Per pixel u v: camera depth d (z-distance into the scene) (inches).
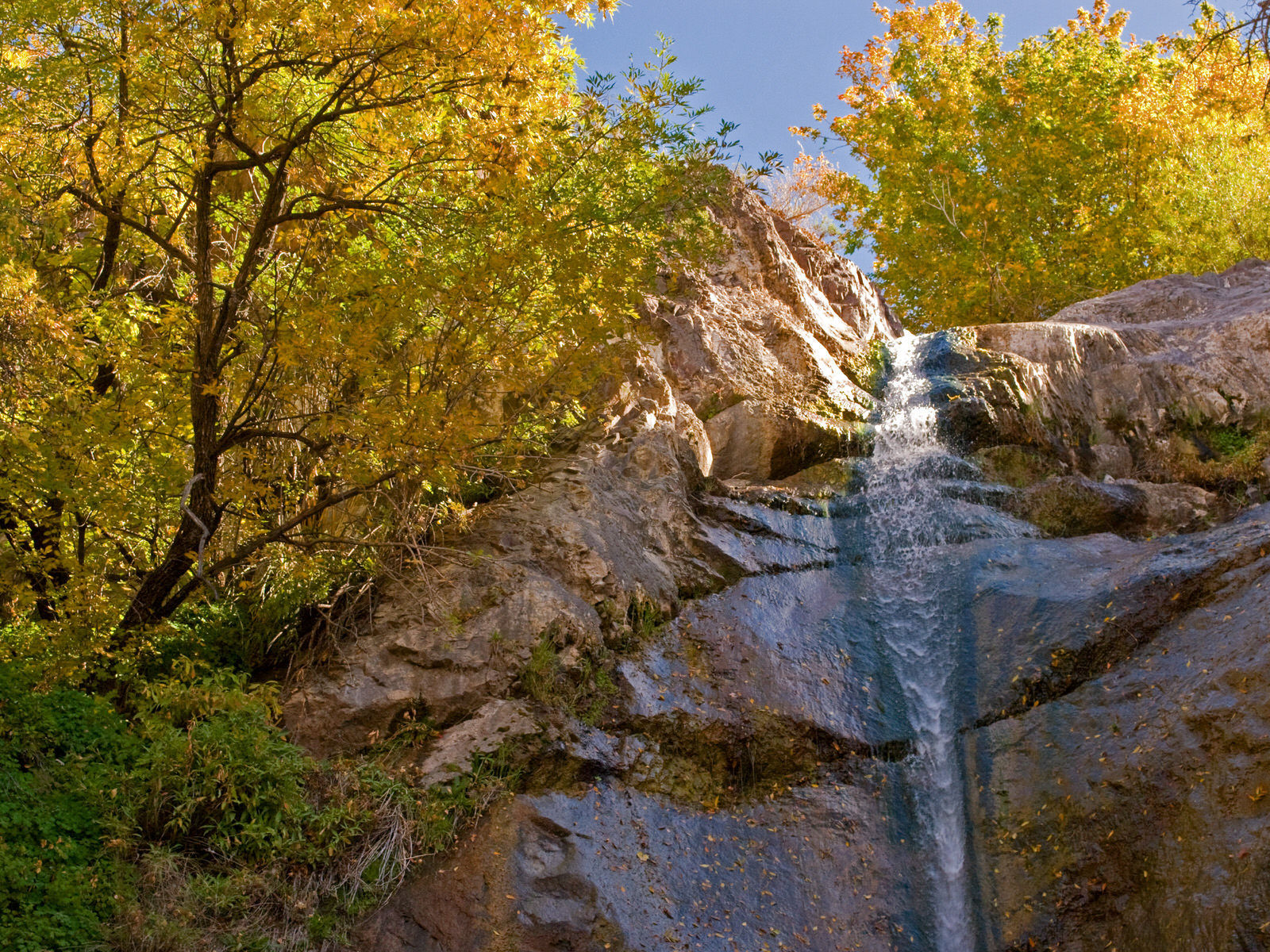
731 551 427.8
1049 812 309.4
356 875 295.1
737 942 297.0
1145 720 310.7
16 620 381.4
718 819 334.0
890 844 327.6
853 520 468.8
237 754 305.0
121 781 296.8
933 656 383.6
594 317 355.3
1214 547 365.4
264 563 396.2
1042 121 919.7
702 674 373.4
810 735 355.3
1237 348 533.6
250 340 352.5
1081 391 547.2
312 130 357.7
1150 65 933.8
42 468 331.9
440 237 360.8
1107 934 274.7
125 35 353.1
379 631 363.3
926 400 525.0
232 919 278.5
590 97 360.8
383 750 333.1
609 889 299.4
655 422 477.7
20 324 331.6
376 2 319.9
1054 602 372.8
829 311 652.7
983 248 914.7
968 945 298.2
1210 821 271.4
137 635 343.0
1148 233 866.1
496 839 305.7
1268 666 291.0
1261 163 781.9
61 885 259.1
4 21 349.1
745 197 640.4
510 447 370.6
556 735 333.7
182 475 350.3
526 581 371.6
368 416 326.0
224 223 415.8
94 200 359.6
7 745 291.0
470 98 358.6
